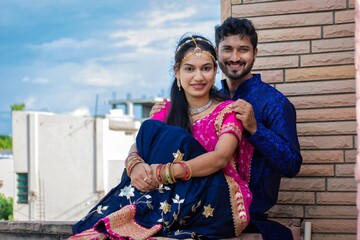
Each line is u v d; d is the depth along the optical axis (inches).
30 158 999.0
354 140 173.6
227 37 152.6
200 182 128.8
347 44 175.2
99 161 983.6
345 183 173.6
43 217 985.5
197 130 138.3
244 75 154.7
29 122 1005.2
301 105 177.8
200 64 137.4
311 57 177.5
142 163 131.6
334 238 173.8
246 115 136.6
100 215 132.3
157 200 129.0
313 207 175.3
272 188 148.5
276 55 179.9
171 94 142.6
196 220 128.6
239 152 145.1
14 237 189.3
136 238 120.6
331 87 175.9
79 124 995.3
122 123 1015.6
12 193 1005.8
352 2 174.9
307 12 177.9
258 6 181.3
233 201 131.6
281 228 147.5
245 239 139.6
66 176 991.0
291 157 143.3
